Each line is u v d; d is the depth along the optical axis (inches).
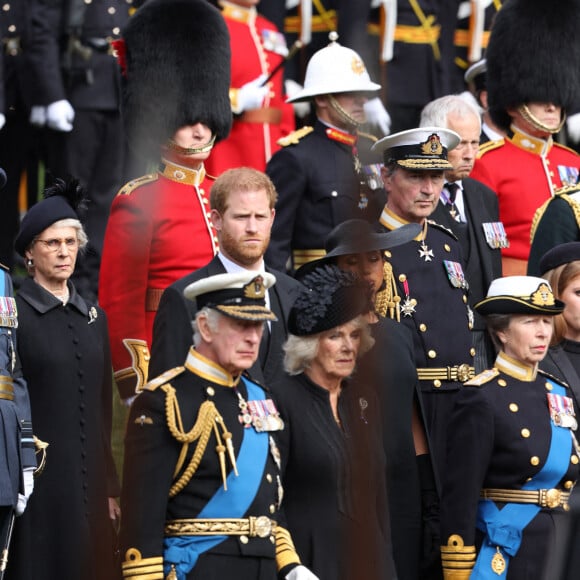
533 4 1504.7
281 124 1550.2
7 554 1057.5
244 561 932.0
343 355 1005.2
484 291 1307.8
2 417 1053.8
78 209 1168.2
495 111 1520.7
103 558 1125.1
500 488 1085.1
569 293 1195.9
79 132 1562.5
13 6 1539.1
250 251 1069.1
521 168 1472.7
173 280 1214.3
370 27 1646.2
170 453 930.7
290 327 1012.5
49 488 1109.7
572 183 1493.6
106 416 1166.3
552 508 1086.4
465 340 1202.0
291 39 1638.8
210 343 947.3
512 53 1507.1
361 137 1333.7
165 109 1306.6
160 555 919.7
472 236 1314.0
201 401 941.2
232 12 1541.6
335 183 1302.9
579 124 1646.2
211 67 1327.5
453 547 1070.4
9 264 1588.3
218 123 1318.9
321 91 1317.7
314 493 992.2
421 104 1681.8
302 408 1000.2
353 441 1008.2
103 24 1556.3
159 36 1325.0
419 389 1131.9
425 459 1134.4
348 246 1100.5
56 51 1542.8
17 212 1588.3
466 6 1718.8
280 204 1306.6
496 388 1095.0
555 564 1080.8
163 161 1258.0
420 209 1202.0
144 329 1198.9
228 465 936.9
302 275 1109.7
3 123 1534.2
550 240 1341.0
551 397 1106.7
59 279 1143.6
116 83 1567.4
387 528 1015.6
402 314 1182.9
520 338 1101.7
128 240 1199.6
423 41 1678.2
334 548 989.2
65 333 1133.7
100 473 1137.4
